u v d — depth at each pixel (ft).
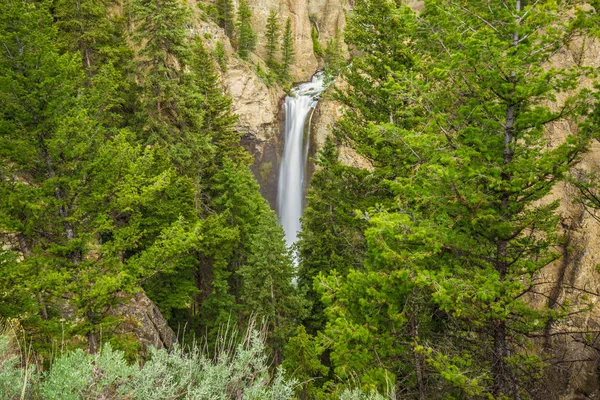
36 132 33.63
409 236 24.93
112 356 12.67
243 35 212.43
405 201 34.30
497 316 22.71
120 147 40.50
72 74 38.73
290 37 235.81
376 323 27.32
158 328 57.36
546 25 22.58
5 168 34.63
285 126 180.86
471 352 27.89
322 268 62.13
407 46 44.11
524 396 26.03
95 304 34.14
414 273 25.07
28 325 32.01
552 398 29.81
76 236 36.37
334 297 29.76
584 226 43.93
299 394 36.68
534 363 25.35
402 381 30.12
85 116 36.29
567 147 22.58
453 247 25.49
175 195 64.13
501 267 25.62
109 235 58.59
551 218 26.35
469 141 25.54
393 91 30.71
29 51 34.04
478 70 23.49
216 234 61.82
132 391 12.15
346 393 18.21
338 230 59.82
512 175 24.48
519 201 24.88
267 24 253.24
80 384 11.37
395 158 43.37
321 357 58.49
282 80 224.12
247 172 86.33
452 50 25.55
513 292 22.88
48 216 34.96
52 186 33.94
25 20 33.30
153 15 65.16
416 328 28.14
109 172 37.55
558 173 22.85
